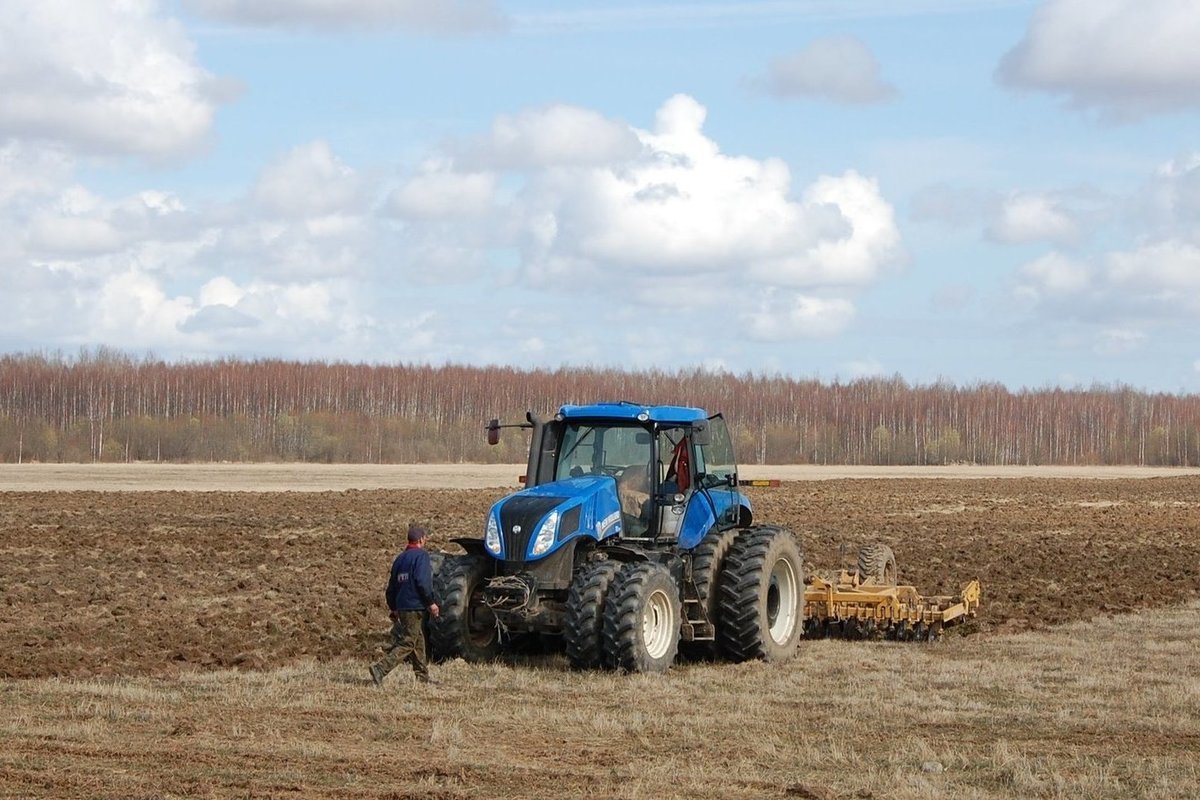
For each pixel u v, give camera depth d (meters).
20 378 127.06
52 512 46.47
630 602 15.75
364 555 32.59
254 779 10.85
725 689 15.38
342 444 121.44
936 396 160.62
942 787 10.88
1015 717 13.81
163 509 48.91
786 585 18.27
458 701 14.41
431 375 147.00
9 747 11.88
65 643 18.91
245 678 15.88
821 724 13.41
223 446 118.56
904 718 13.77
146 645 18.77
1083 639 19.97
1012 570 30.28
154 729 12.79
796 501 59.69
